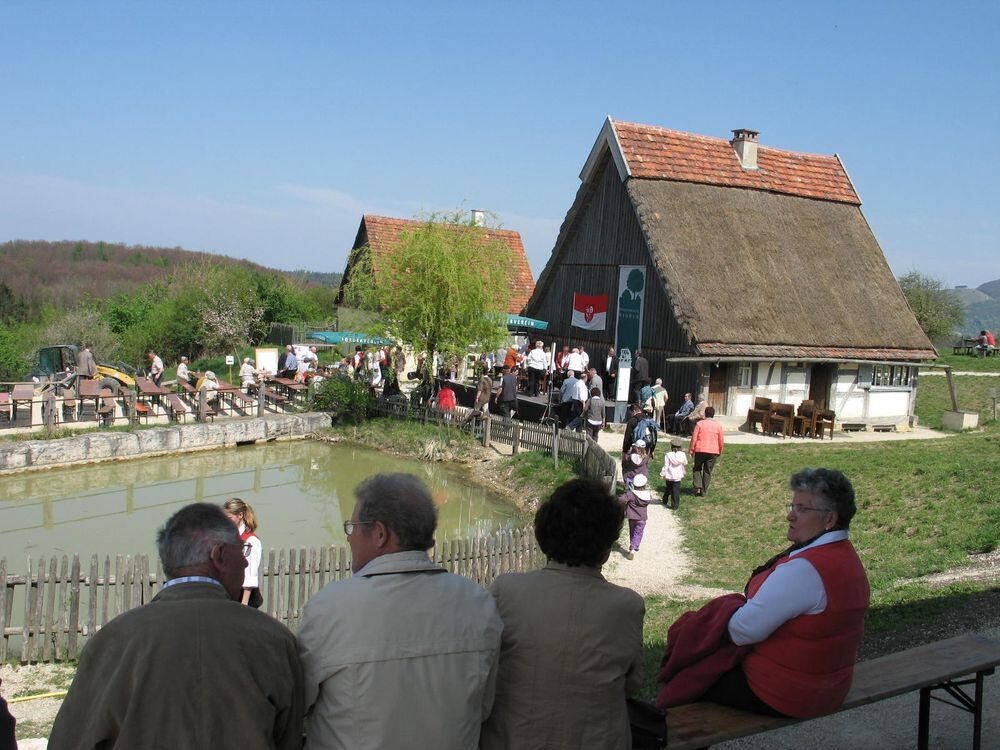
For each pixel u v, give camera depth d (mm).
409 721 3004
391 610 3051
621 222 29312
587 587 3508
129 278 94625
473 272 28016
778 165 32000
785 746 6094
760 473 19172
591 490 3596
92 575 10852
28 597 10703
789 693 4125
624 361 27172
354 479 22781
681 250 27328
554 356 32094
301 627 3104
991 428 29016
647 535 15875
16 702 9484
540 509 3662
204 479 22375
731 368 26422
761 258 28547
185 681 2781
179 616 2863
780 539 15133
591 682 3408
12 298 65562
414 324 27609
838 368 28062
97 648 2844
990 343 44875
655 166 29000
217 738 2797
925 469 17000
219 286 47688
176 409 26219
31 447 22094
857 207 32719
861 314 28938
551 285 33469
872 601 9961
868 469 17859
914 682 5043
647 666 8469
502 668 3471
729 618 4277
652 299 27766
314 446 26844
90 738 2768
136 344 44125
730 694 4324
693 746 3953
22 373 33344
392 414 28297
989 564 11406
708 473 18266
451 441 25375
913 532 13602
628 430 19797
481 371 29922
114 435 23578
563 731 3385
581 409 24500
